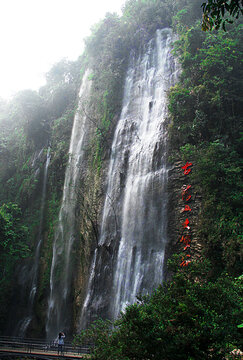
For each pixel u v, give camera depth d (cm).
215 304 648
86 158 2556
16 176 3575
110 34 2808
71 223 2484
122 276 1609
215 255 1143
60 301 2272
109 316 1562
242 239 1046
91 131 2617
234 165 1268
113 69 2581
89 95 2888
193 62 1664
